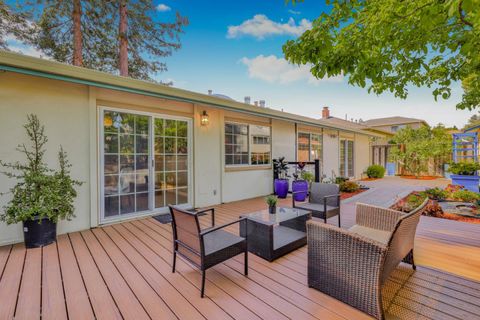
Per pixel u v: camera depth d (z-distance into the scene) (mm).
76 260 2762
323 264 2062
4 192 3287
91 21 7121
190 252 2234
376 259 1730
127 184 4426
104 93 4109
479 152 8719
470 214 4465
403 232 1962
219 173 5906
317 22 2291
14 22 7051
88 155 3941
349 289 1894
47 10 6547
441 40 2473
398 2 1958
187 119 5293
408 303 1902
